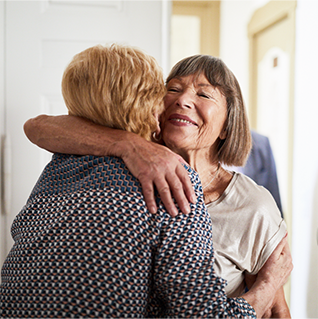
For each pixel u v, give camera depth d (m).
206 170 1.25
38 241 0.80
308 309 2.78
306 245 2.77
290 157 2.71
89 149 0.90
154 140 1.22
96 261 0.74
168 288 0.77
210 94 1.16
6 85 2.04
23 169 2.05
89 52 0.94
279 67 2.85
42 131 1.02
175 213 0.80
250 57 3.20
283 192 2.85
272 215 1.18
